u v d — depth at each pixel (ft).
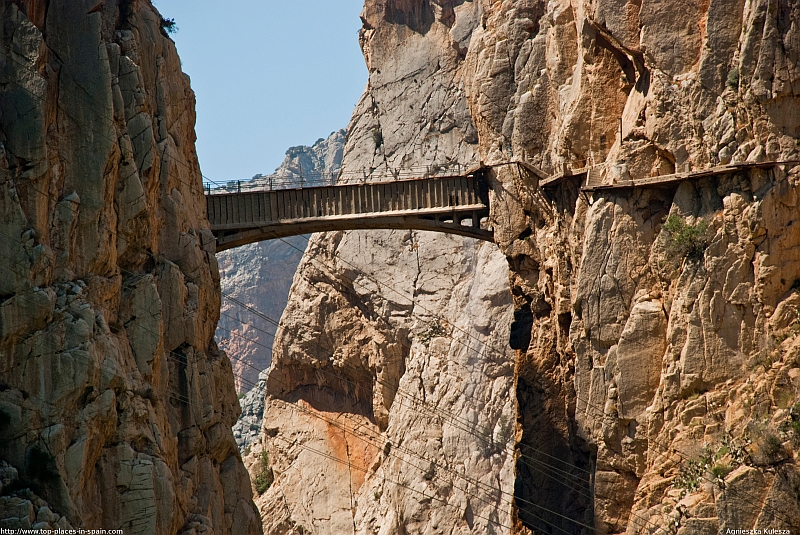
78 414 187.73
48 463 183.32
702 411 211.61
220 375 226.79
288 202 257.34
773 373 205.67
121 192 207.21
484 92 277.64
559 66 263.29
